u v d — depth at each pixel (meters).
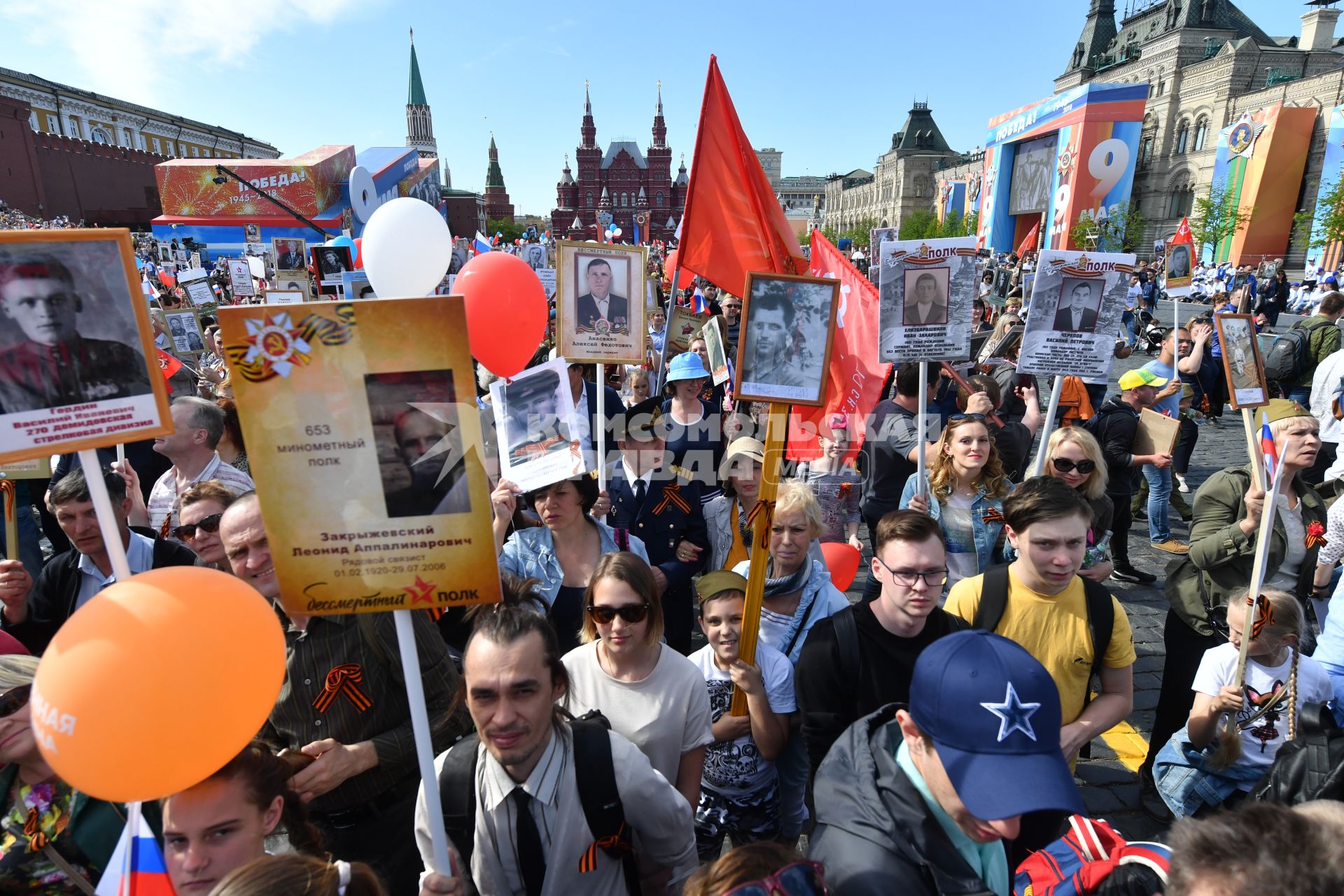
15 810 1.85
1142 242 56.12
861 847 1.52
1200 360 7.00
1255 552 3.02
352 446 1.65
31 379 1.56
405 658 1.77
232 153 84.81
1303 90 40.94
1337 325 7.73
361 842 2.27
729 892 1.29
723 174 4.36
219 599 1.44
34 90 56.69
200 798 1.61
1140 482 7.16
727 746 2.78
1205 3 52.31
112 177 52.09
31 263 1.54
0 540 4.31
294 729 2.27
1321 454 6.13
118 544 1.68
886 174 97.88
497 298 3.22
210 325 9.12
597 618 2.43
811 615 3.06
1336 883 1.11
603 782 1.94
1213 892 1.17
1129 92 43.00
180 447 3.70
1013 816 1.34
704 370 4.70
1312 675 2.64
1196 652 3.21
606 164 98.81
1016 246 55.81
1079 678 2.57
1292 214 41.62
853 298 4.67
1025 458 4.95
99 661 1.31
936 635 2.43
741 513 3.98
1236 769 2.66
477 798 1.95
